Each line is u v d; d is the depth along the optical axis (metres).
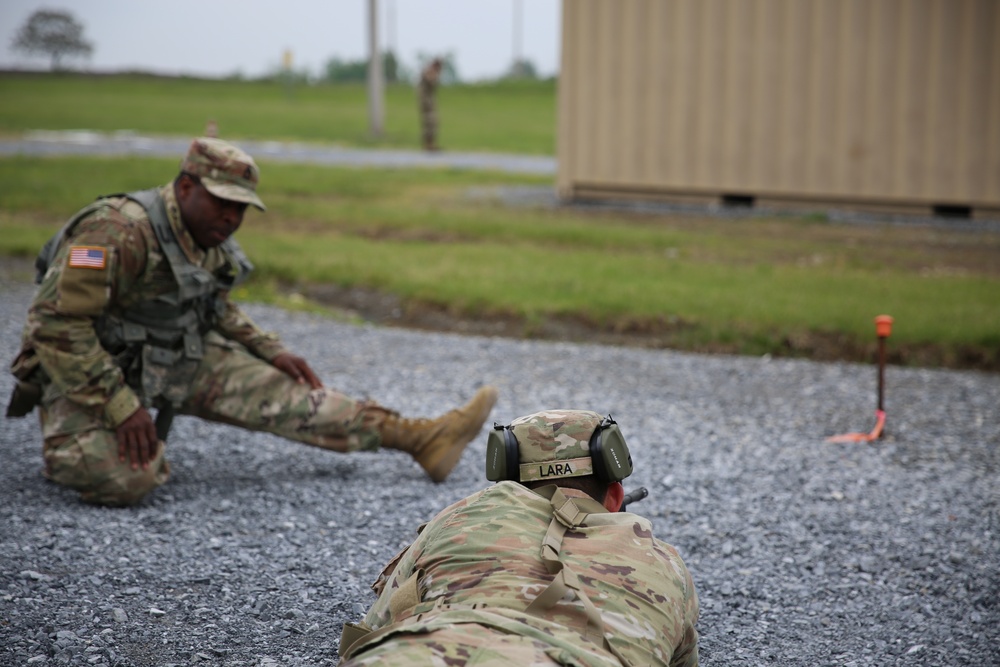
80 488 4.84
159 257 4.76
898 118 15.38
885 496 5.52
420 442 5.44
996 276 11.39
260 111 42.06
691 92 16.47
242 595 4.03
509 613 2.27
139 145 25.36
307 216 15.18
